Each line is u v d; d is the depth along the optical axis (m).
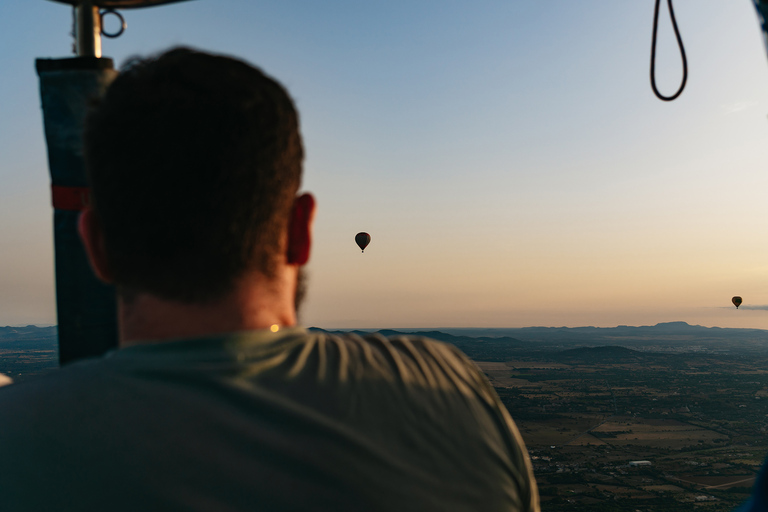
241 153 0.66
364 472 0.60
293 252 0.71
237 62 0.71
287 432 0.59
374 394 0.66
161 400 0.60
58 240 1.01
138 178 0.65
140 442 0.57
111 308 1.02
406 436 0.65
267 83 0.70
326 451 0.59
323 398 0.64
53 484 0.57
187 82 0.67
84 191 1.01
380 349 0.71
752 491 0.61
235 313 0.67
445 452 0.66
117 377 0.62
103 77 1.02
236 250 0.66
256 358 0.65
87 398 0.61
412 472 0.62
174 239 0.65
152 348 0.65
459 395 0.69
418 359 0.71
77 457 0.57
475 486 0.66
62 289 1.01
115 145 0.66
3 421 0.61
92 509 0.55
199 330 0.66
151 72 0.68
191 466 0.56
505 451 0.69
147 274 0.66
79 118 1.00
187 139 0.65
